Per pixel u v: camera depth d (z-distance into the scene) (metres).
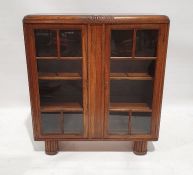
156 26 1.40
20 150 1.74
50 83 1.59
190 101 2.27
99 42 1.43
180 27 2.03
